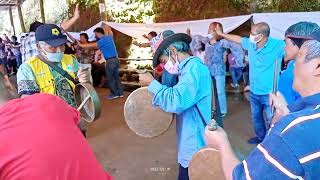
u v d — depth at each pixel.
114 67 7.18
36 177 1.02
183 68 2.28
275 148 0.95
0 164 1.02
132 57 9.08
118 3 9.30
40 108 1.16
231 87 7.37
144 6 9.01
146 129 2.46
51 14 10.97
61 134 1.12
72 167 1.09
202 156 1.89
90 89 2.41
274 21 6.80
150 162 3.89
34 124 1.10
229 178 1.14
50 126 1.12
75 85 2.56
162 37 2.68
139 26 8.64
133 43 9.01
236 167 1.05
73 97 2.55
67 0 10.38
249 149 4.11
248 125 5.03
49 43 2.38
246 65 6.93
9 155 1.03
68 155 1.09
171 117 2.42
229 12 8.08
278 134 0.96
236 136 4.59
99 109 2.42
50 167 1.04
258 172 0.97
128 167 3.79
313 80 1.01
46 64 2.46
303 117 0.95
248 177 0.99
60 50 2.47
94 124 5.42
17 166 1.02
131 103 2.44
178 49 2.31
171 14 8.70
